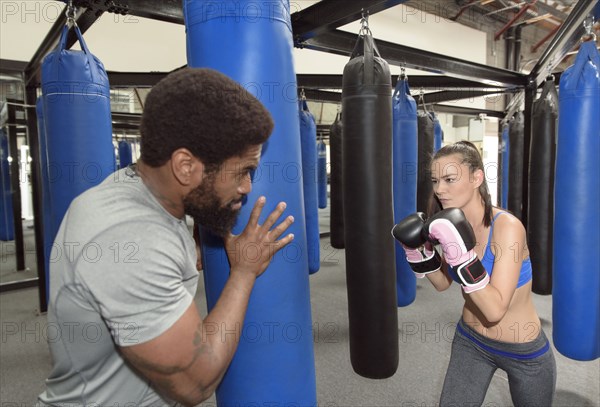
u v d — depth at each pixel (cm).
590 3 145
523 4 633
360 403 211
